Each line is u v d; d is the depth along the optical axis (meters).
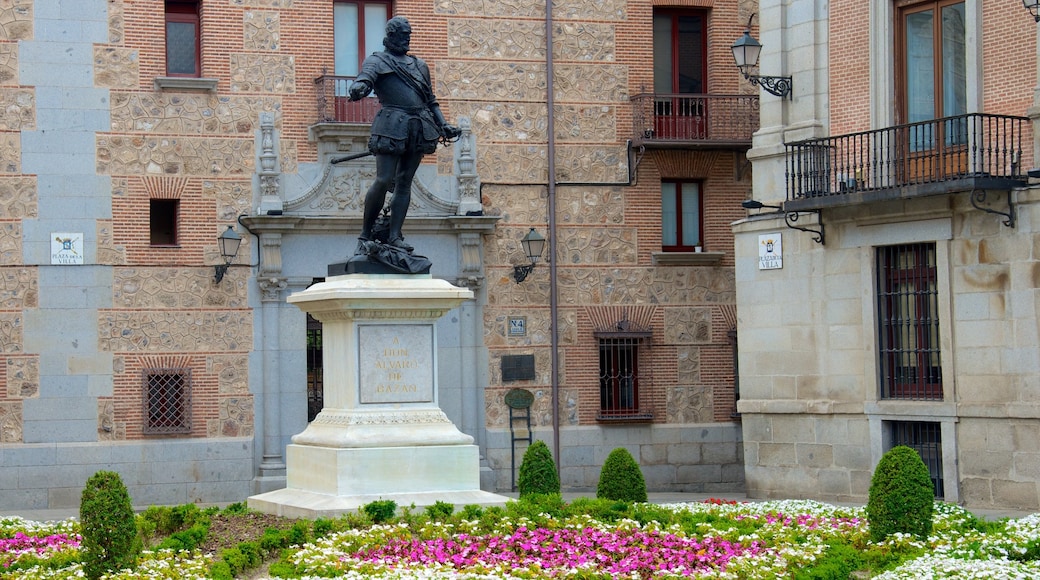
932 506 17.62
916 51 27.16
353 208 31.73
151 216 31.12
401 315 18.39
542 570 15.31
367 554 15.77
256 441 31.02
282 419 31.14
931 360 26.61
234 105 31.30
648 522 18.11
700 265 33.81
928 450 26.61
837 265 27.88
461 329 32.41
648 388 33.44
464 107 32.69
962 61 26.36
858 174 27.48
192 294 30.83
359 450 17.91
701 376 33.75
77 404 30.09
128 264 30.50
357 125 31.33
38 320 29.97
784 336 28.83
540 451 20.23
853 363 27.61
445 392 32.22
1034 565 15.84
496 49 32.94
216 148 31.14
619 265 33.44
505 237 32.81
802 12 28.58
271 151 31.31
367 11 32.47
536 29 33.22
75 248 30.19
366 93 18.34
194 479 30.59
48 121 30.19
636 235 33.53
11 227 29.92
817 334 28.25
